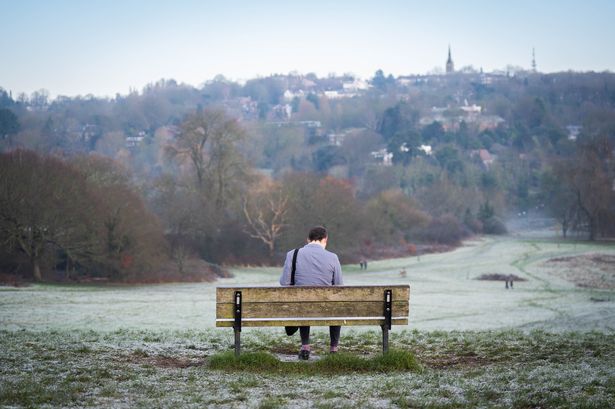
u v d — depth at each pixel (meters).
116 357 13.05
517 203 195.00
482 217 166.75
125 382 10.59
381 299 12.20
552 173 165.50
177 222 102.31
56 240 77.81
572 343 15.62
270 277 93.56
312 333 20.48
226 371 11.72
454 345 15.66
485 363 13.14
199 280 85.62
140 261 82.69
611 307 51.09
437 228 145.25
